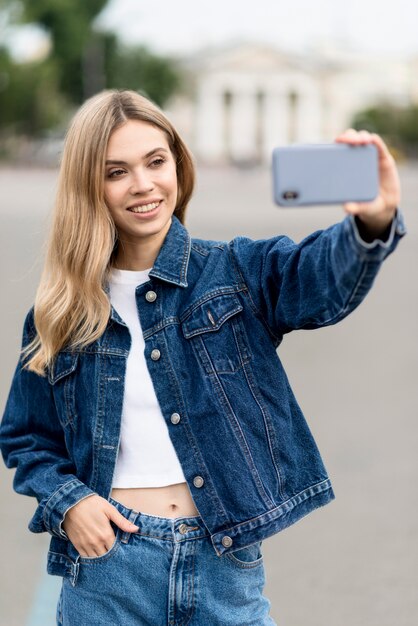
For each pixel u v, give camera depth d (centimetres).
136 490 254
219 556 251
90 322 257
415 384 752
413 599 415
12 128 7694
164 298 256
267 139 11112
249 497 247
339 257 221
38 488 261
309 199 207
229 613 252
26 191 3688
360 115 9300
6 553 463
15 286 1226
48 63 7225
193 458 250
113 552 252
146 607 252
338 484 541
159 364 253
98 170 254
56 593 423
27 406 274
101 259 256
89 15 7162
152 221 256
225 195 3541
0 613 405
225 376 250
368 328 1002
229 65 10950
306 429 259
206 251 262
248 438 249
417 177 5172
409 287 1302
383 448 594
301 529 489
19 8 6956
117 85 7312
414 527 487
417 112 8706
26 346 276
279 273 246
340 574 439
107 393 257
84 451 260
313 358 854
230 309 252
